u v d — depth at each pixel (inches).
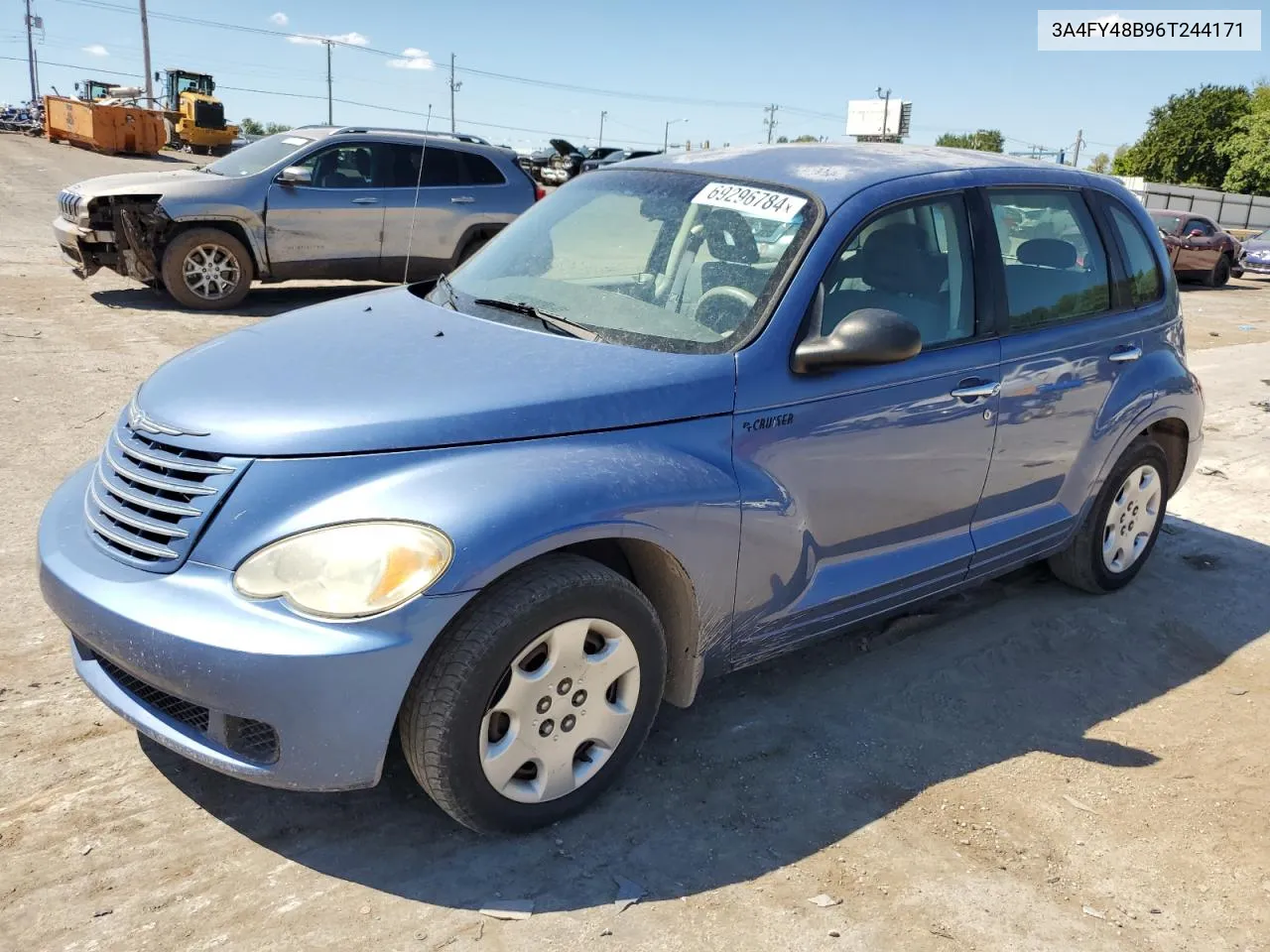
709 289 130.0
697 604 118.5
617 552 121.1
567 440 109.3
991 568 161.3
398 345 122.0
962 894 107.9
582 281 138.6
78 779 116.4
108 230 403.2
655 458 112.7
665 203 145.1
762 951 97.8
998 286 149.7
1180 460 193.3
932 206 143.9
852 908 104.6
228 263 417.4
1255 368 439.8
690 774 125.4
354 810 114.3
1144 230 182.4
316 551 96.8
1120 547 186.1
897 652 162.1
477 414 106.0
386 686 96.0
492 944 96.3
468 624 99.7
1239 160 2166.6
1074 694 153.7
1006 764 133.6
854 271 133.0
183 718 103.7
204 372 118.4
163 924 96.4
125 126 1373.0
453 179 453.7
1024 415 153.5
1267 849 119.2
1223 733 145.3
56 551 110.6
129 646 99.0
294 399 107.7
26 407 257.1
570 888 104.5
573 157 1224.2
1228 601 190.5
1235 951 102.8
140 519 104.4
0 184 871.7
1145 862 115.6
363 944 95.5
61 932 94.7
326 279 439.8
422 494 99.7
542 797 109.7
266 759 99.0
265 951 94.1
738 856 111.3
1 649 143.1
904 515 141.9
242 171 430.9
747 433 120.6
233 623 95.3
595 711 111.4
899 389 134.6
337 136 431.8
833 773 128.2
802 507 127.4
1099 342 166.1
